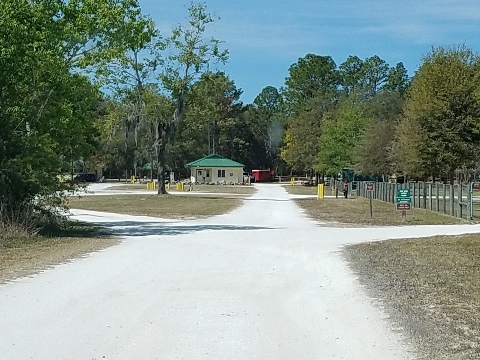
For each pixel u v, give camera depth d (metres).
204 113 64.56
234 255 17.12
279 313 9.98
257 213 37.94
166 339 8.31
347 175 77.50
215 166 106.62
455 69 46.31
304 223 30.17
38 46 23.00
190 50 60.16
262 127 135.12
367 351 7.86
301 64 123.81
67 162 25.39
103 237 22.50
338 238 22.09
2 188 22.17
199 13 67.19
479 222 30.86
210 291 11.77
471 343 8.17
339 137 74.88
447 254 17.20
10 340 8.19
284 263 15.62
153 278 13.16
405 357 7.58
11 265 14.94
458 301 10.88
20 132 23.09
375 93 114.88
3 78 21.75
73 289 11.80
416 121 46.44
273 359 7.48
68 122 24.64
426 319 9.56
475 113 45.66
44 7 25.33
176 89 60.25
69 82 24.30
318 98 102.62
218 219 33.06
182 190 79.62
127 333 8.60
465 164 48.59
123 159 112.25
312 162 95.00
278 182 120.38
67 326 8.96
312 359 7.50
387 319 9.60
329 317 9.73
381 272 14.16
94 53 28.95
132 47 32.47
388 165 65.50
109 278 13.10
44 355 7.52
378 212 38.66
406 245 19.52
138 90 59.38
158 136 63.00
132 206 45.72
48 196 24.23
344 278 13.38
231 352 7.74
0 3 22.02
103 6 28.61
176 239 21.69
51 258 16.31
